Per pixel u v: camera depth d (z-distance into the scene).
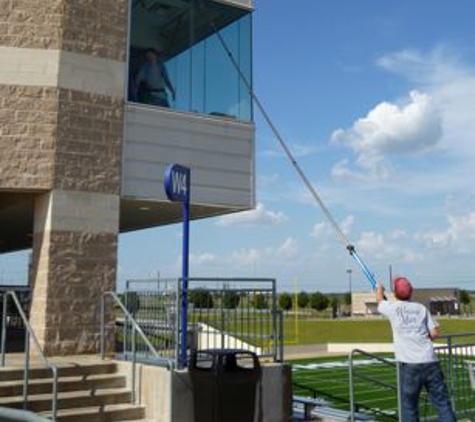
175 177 9.66
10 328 16.78
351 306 90.88
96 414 9.05
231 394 8.58
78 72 12.28
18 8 12.05
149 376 9.42
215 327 9.72
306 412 10.45
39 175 11.73
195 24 13.83
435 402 7.53
